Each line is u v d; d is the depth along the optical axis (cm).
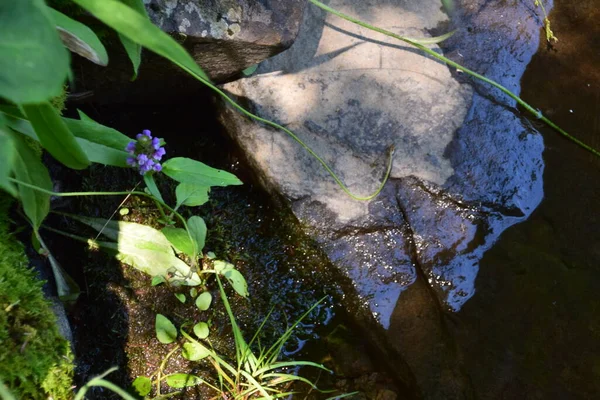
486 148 218
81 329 186
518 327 194
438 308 200
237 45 193
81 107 214
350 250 208
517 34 243
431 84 223
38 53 82
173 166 170
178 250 190
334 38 224
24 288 136
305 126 213
